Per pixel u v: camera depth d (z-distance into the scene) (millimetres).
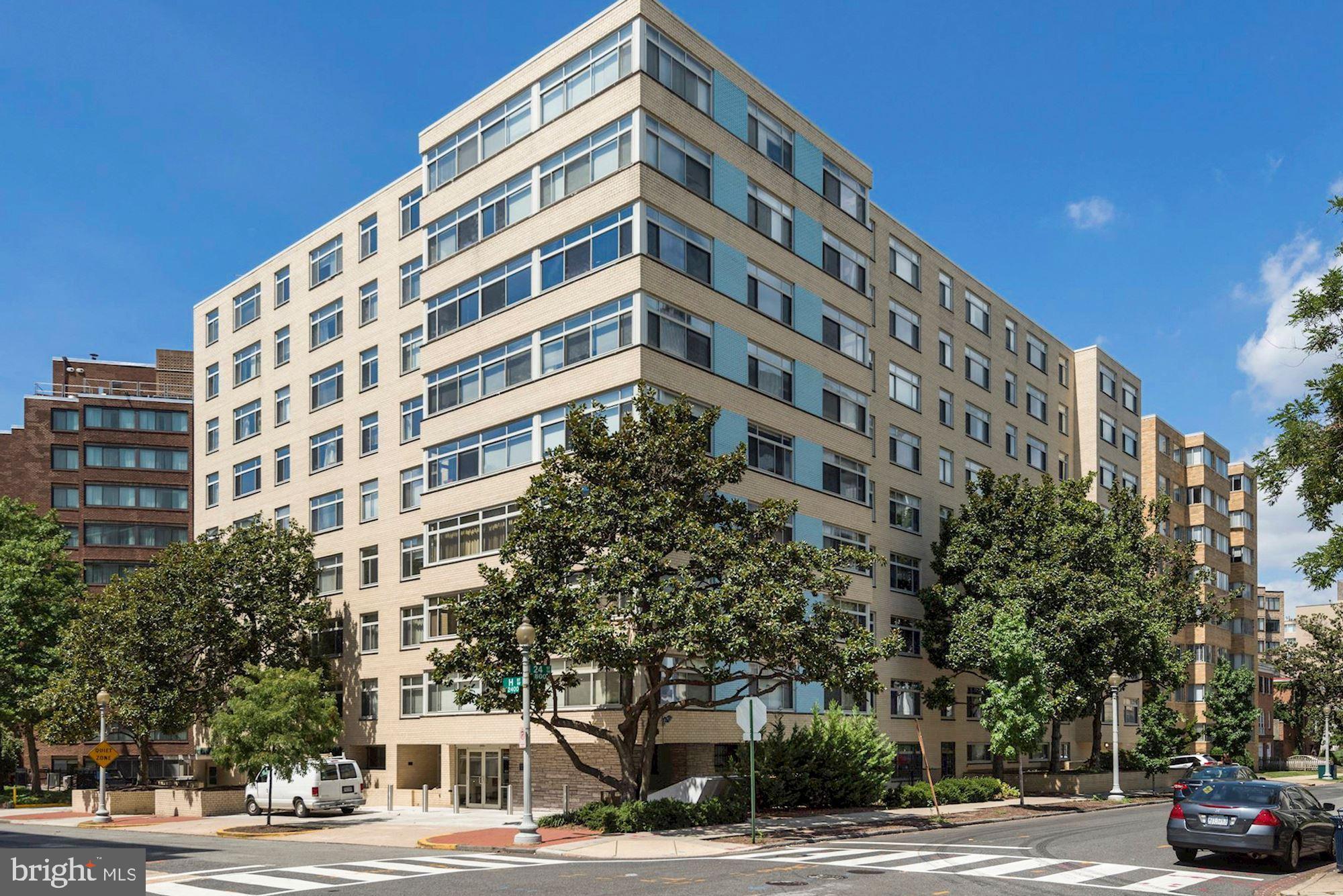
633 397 31438
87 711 42656
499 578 28781
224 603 44469
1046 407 61250
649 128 35062
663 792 33375
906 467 48312
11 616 52750
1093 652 42812
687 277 35719
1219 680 72562
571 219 36438
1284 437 18547
